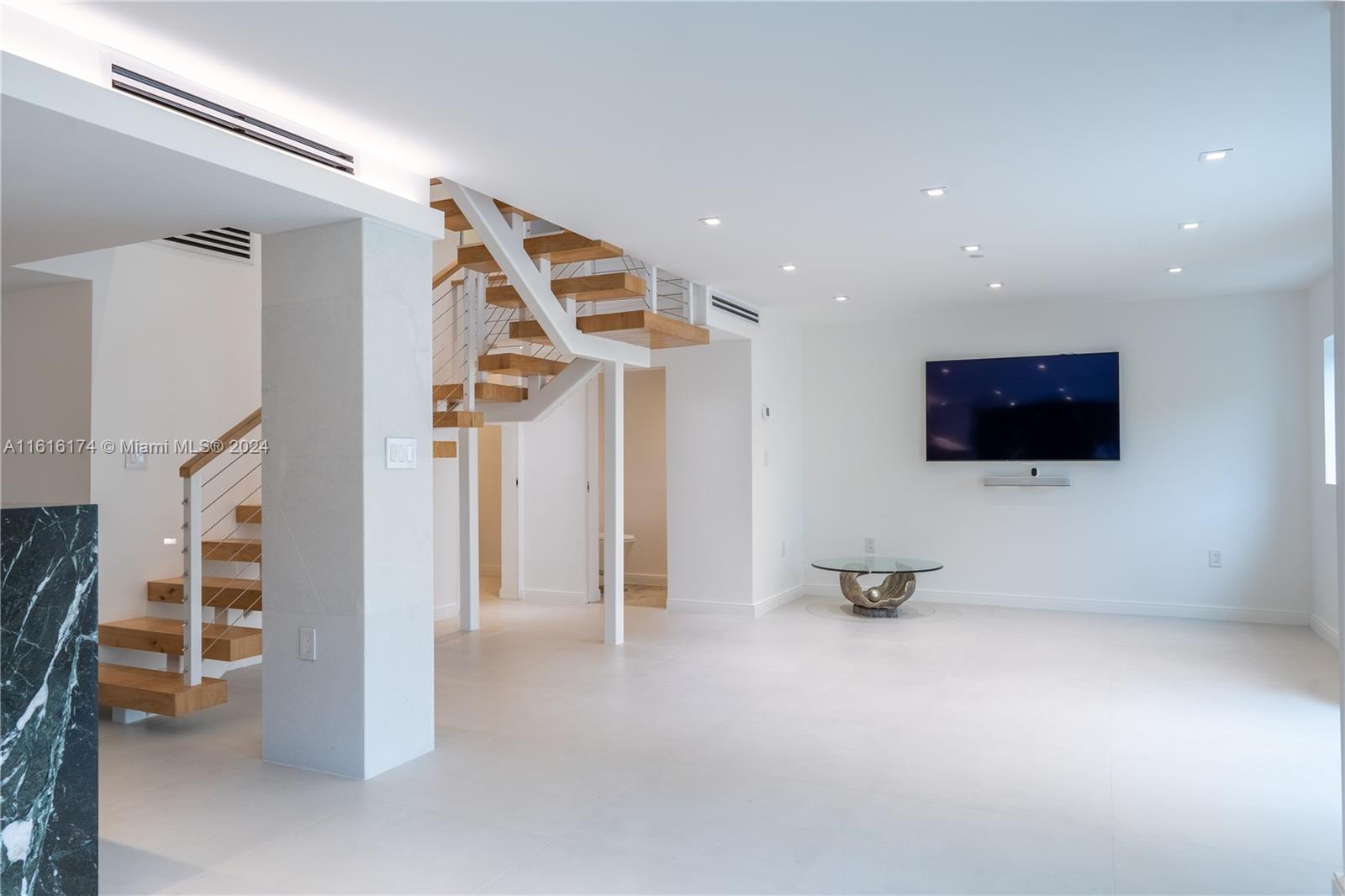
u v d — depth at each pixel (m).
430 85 3.09
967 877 2.83
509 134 3.56
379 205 3.74
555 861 2.95
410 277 3.97
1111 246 5.42
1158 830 3.17
